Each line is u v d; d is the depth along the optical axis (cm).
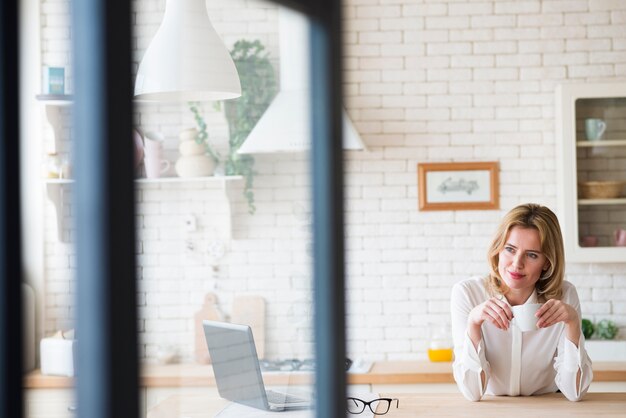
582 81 518
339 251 129
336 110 127
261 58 133
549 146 517
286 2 121
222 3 128
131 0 82
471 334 318
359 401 321
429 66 522
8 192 75
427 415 296
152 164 149
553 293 330
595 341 484
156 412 136
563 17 519
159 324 150
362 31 524
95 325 79
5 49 74
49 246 230
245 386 161
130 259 81
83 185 79
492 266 333
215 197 152
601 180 489
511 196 518
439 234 519
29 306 210
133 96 82
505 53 520
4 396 74
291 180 132
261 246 151
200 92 225
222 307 157
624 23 517
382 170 521
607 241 488
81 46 79
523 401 320
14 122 75
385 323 518
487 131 520
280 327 146
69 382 89
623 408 301
